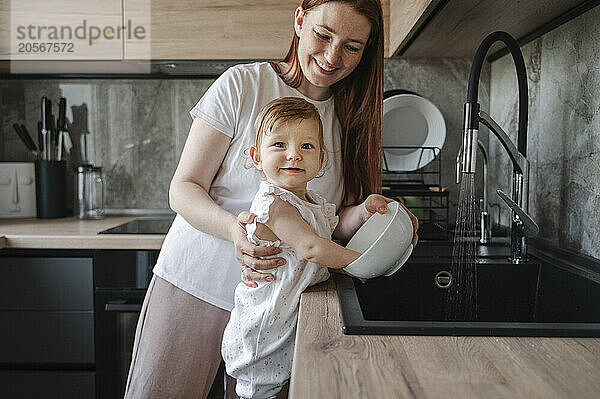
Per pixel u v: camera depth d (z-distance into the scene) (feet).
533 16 5.30
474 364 2.41
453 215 7.84
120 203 8.42
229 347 3.94
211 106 4.42
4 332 6.67
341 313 3.05
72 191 8.44
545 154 5.78
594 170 4.71
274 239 3.73
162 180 8.39
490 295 5.06
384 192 6.68
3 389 6.70
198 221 4.16
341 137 4.68
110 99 8.33
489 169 7.56
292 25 7.09
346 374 2.29
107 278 6.55
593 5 4.64
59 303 6.61
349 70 4.23
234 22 7.11
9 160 8.44
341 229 4.43
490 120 4.97
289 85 4.50
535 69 6.06
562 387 2.17
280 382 3.83
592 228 4.75
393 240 3.55
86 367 6.67
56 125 8.36
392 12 7.21
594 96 4.69
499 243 6.02
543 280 4.93
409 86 7.91
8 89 8.36
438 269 5.02
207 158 4.42
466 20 5.44
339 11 3.94
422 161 7.41
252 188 4.48
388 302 4.98
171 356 4.70
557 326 2.82
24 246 6.52
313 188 4.57
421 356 2.51
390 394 2.11
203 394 4.82
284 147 3.74
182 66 7.71
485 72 7.75
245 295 3.79
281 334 3.71
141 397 4.73
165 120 8.32
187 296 4.67
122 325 6.60
